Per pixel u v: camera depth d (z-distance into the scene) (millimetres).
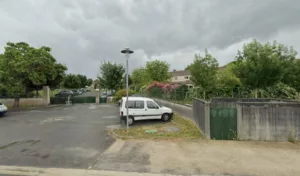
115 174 4477
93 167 4820
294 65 15961
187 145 6398
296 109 6895
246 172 4480
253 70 15516
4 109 14453
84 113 16219
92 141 7191
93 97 29562
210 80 18484
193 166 4797
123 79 31000
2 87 18219
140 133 8352
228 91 15938
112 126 10305
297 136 6891
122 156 5500
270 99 10938
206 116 7273
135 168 4727
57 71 24969
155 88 21344
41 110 18781
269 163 4949
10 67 18641
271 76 15016
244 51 17219
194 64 19781
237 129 7156
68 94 32406
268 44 16547
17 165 4973
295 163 4945
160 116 11547
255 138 7070
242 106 7121
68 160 5289
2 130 9352
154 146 6324
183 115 12727
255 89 15117
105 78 29938
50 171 4633
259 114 7055
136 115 10977
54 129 9539
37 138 7742
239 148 6074
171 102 15586
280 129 6957
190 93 15195
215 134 7227
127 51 8500
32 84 23312
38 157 5543
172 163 4977
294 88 14898
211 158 5277
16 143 7016
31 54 20141
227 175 4363
